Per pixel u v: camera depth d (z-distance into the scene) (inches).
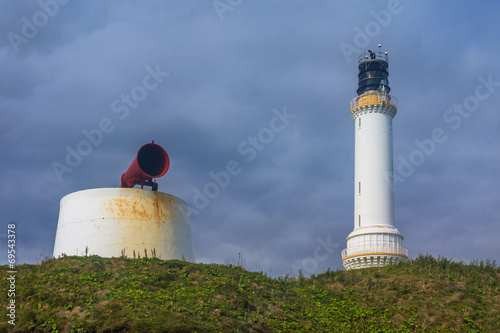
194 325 1360.7
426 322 1642.5
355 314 1674.5
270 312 1569.9
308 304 1700.3
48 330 1322.6
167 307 1441.9
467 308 1706.4
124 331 1320.1
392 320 1662.2
